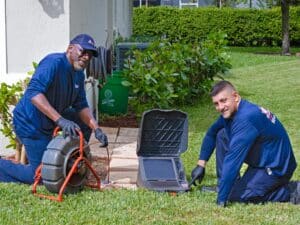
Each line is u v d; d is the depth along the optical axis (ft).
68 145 15.05
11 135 18.20
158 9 81.51
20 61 19.90
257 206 14.84
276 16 79.46
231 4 91.76
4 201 14.65
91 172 16.70
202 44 31.96
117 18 47.29
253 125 14.48
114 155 20.10
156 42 28.86
